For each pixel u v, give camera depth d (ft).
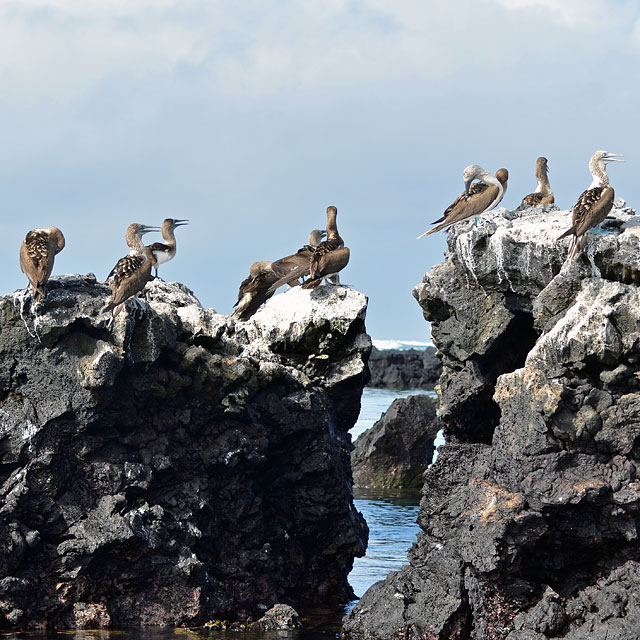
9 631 63.77
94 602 66.23
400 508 122.83
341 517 78.54
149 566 66.95
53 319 64.80
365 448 145.07
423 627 60.29
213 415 71.97
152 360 67.67
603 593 56.44
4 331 65.31
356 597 79.25
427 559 63.36
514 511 58.03
